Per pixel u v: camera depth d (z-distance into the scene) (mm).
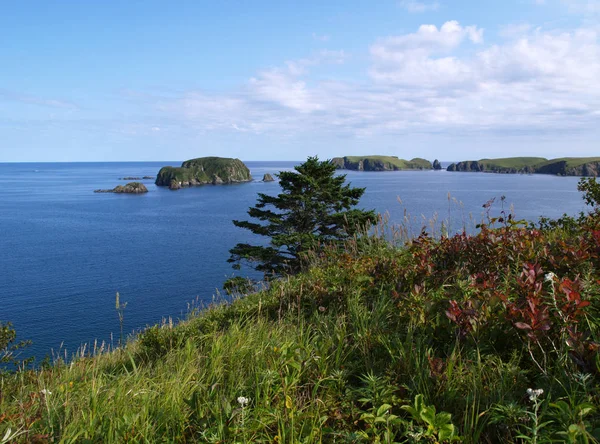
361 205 60031
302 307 5113
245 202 110562
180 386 3275
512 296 3723
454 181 163625
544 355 2766
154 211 94375
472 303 3354
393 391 2826
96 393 3121
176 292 34312
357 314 4129
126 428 2699
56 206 106062
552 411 2365
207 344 4293
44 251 52938
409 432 2354
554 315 2980
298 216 24000
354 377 3305
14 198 126750
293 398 2938
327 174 24328
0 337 7070
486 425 2461
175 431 2789
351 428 2619
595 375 2502
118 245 56594
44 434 2684
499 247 4547
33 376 4543
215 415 2746
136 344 5375
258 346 3832
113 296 33344
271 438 2604
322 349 3547
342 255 6867
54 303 31578
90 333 24906
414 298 3846
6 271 42500
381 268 5164
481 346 3104
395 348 3436
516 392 2605
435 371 2855
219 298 7344
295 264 20859
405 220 7637
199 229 69062
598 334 2941
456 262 4711
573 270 3887
